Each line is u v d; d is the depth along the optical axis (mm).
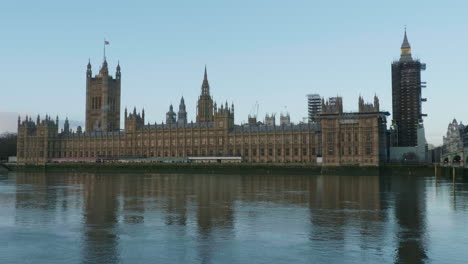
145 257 40438
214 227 53719
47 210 68562
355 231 51062
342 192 99188
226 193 97250
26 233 50750
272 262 38688
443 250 42375
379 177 176500
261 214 63812
